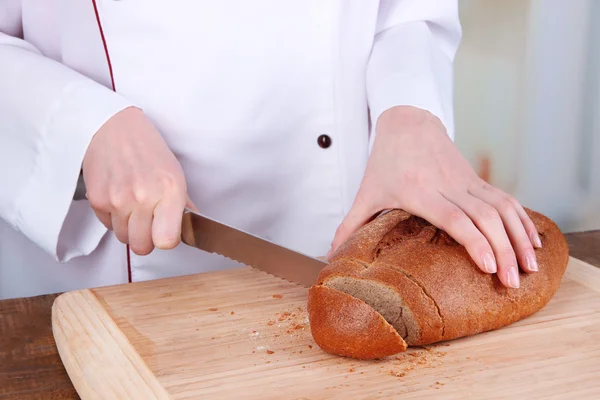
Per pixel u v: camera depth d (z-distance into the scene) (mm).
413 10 1154
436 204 941
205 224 989
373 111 1085
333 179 1163
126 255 1142
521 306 941
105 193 993
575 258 1084
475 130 1501
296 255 996
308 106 1129
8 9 1161
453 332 912
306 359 899
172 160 998
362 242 944
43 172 1049
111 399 849
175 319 967
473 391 851
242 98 1099
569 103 1486
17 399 885
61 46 1138
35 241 1078
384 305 916
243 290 1025
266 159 1135
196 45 1073
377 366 887
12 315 1021
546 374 871
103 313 974
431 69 1107
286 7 1084
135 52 1074
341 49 1123
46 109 1037
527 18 1427
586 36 1450
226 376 875
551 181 1525
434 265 917
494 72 1466
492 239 916
